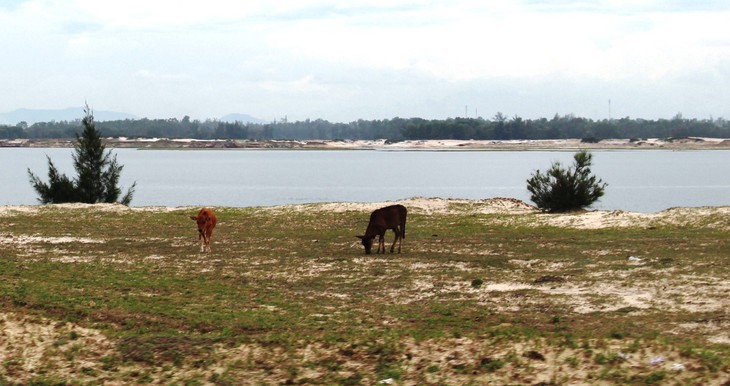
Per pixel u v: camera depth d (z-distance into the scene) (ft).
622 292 72.59
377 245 110.73
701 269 81.46
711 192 367.45
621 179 468.34
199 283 80.74
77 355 54.24
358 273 86.38
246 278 83.97
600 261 90.79
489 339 55.01
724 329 57.26
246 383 48.73
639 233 118.62
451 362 50.57
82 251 106.11
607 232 121.49
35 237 121.90
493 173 547.49
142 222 142.92
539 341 53.26
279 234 126.62
